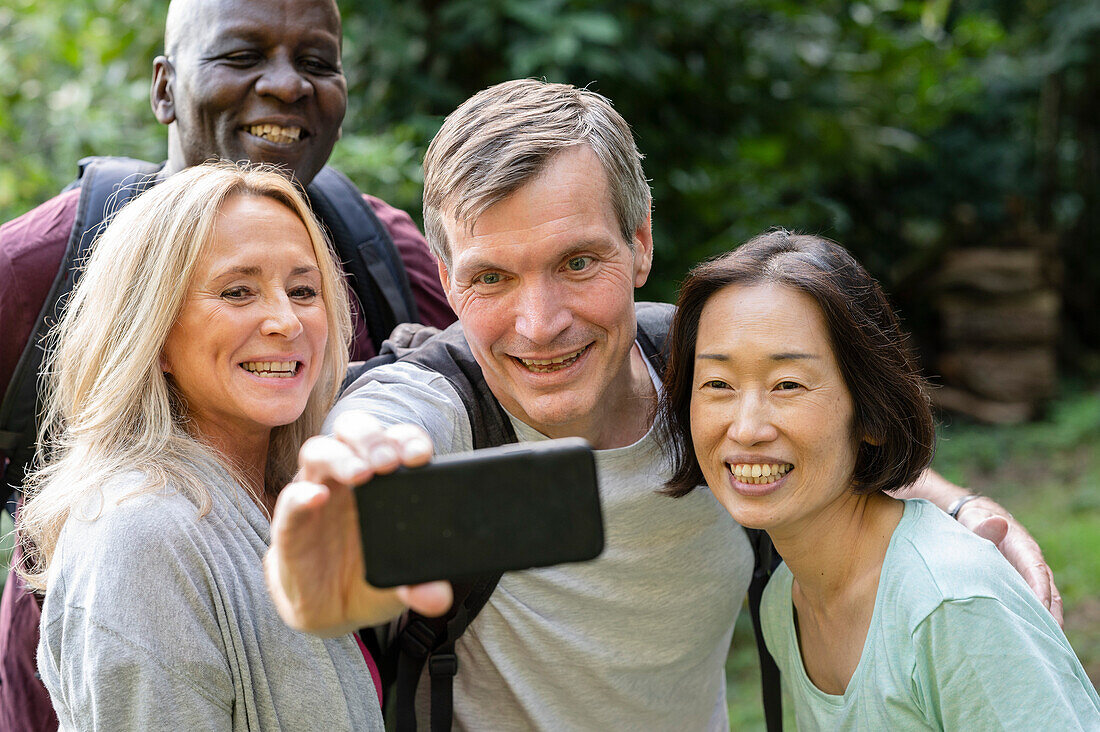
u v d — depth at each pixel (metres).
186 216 1.61
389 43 4.63
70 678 1.44
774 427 1.60
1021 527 1.92
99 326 1.64
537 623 1.83
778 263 1.64
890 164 7.36
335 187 2.51
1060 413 9.54
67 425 1.76
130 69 4.80
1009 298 9.95
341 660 1.58
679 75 5.36
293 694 1.52
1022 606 1.53
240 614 1.50
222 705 1.46
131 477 1.53
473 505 0.96
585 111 1.74
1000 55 11.12
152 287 1.59
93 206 2.25
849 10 6.50
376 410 1.69
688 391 1.74
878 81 6.54
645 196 1.84
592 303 1.71
